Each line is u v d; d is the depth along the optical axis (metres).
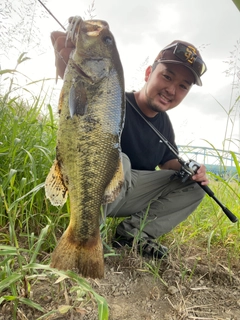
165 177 0.86
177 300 0.63
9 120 0.88
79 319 0.52
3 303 0.51
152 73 0.89
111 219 0.85
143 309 0.59
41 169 0.79
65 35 0.57
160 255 0.78
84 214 0.52
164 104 0.87
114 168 0.54
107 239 0.81
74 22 0.52
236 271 0.78
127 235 0.82
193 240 0.91
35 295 0.55
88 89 0.51
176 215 0.86
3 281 0.45
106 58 0.52
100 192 0.53
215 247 0.90
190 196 0.87
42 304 0.53
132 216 0.85
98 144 0.52
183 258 0.80
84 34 0.52
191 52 0.84
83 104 0.51
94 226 0.52
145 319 0.56
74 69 0.51
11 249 0.48
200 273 0.75
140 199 0.86
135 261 0.73
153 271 0.69
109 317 0.55
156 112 0.91
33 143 0.82
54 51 0.57
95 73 0.52
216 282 0.72
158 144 0.93
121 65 0.54
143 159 0.91
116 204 0.76
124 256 0.75
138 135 0.89
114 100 0.53
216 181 1.12
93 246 0.52
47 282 0.59
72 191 0.52
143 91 0.90
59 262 0.49
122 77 0.54
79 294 0.51
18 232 0.71
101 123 0.52
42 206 0.76
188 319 0.58
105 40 0.53
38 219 0.74
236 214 0.91
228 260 0.76
